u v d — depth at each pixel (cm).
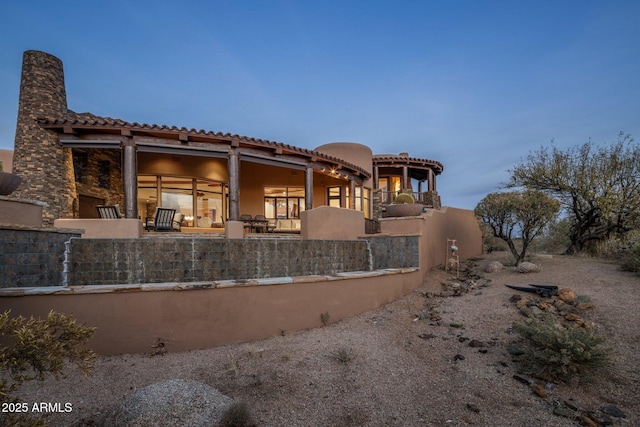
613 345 454
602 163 1069
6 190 571
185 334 487
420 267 848
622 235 1027
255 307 533
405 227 935
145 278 729
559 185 1142
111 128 1014
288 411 340
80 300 448
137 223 905
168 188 1430
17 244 548
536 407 346
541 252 1259
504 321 557
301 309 575
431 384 398
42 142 1011
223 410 311
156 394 312
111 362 437
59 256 639
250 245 835
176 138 1113
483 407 349
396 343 514
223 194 1584
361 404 356
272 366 433
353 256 1012
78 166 1253
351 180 1622
